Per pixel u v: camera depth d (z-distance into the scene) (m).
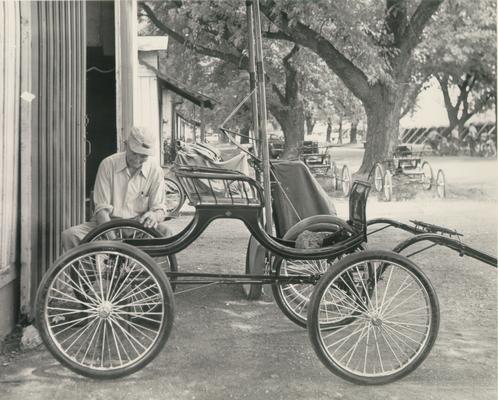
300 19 13.38
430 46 15.70
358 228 3.41
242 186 3.19
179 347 3.44
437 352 3.42
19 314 3.65
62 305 3.85
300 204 4.25
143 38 12.80
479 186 11.58
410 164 12.73
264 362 3.25
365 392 2.91
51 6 4.11
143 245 3.22
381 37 13.95
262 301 4.37
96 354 3.24
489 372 3.13
